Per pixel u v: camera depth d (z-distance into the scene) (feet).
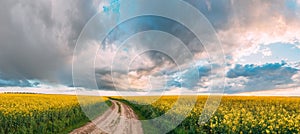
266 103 62.69
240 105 56.39
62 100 85.15
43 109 55.88
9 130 45.62
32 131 46.65
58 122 54.95
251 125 33.60
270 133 31.35
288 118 35.88
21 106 56.95
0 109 47.70
